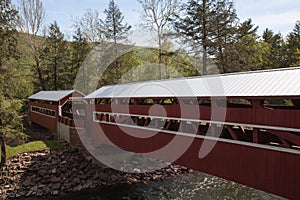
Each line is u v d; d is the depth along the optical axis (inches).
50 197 625.6
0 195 628.1
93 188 673.0
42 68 1499.8
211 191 631.8
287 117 310.8
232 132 386.0
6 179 684.1
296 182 305.9
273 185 331.0
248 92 351.9
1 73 805.9
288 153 314.3
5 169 715.4
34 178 691.4
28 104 1466.5
